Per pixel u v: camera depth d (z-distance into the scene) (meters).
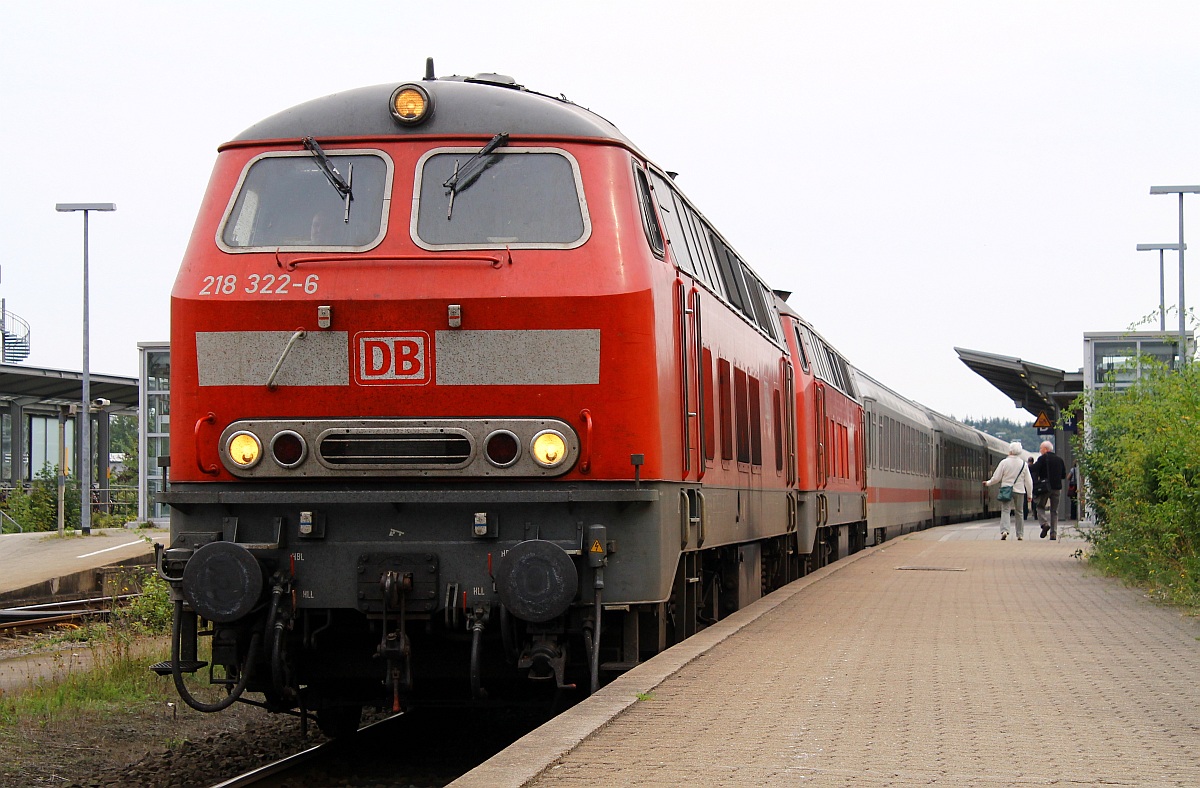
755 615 13.21
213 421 9.00
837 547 25.12
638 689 8.62
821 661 10.12
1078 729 7.51
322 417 8.95
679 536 9.77
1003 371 38.19
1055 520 29.41
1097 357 28.91
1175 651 10.75
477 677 8.61
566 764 6.59
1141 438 18.64
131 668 13.15
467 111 9.41
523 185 9.27
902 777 6.33
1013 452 29.56
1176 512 15.52
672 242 10.52
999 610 14.05
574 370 8.88
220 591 8.54
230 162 9.47
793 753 6.86
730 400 13.02
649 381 8.99
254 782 8.97
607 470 8.85
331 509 8.84
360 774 9.46
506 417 8.88
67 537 36.75
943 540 30.22
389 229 9.15
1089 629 12.28
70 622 18.67
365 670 9.34
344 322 8.93
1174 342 20.09
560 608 8.39
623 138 9.73
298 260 9.05
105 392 50.56
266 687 9.43
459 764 9.82
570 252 9.05
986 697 8.55
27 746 10.23
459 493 8.67
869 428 30.67
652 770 6.46
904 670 9.68
